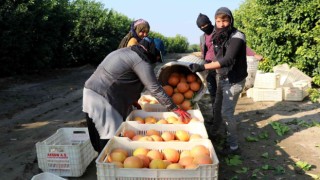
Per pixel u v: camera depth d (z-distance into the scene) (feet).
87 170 16.44
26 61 51.01
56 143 17.31
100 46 76.33
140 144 12.06
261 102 30.50
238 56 16.89
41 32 51.21
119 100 14.17
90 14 73.61
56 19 54.80
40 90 41.11
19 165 17.16
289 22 35.78
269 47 37.47
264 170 16.56
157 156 11.44
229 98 17.51
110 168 10.29
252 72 33.42
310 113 26.45
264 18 37.29
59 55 62.85
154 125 14.05
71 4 72.38
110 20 81.00
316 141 20.33
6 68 46.80
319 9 33.73
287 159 17.87
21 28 45.65
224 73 17.30
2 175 16.03
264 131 22.54
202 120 14.65
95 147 15.08
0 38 42.57
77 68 68.39
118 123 14.20
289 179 15.55
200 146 11.65
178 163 11.25
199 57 20.62
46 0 53.01
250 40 42.32
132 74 13.94
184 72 18.31
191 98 17.29
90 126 14.73
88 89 14.15
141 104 18.49
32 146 20.16
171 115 16.07
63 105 32.45
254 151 19.10
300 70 36.17
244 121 24.95
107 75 13.96
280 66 35.60
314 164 17.15
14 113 28.94
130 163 10.69
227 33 16.92
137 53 13.51
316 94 31.24
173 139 13.25
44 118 27.27
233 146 18.33
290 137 21.22
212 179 10.14
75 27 68.85
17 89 41.24
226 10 16.66
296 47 36.45
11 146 20.18
